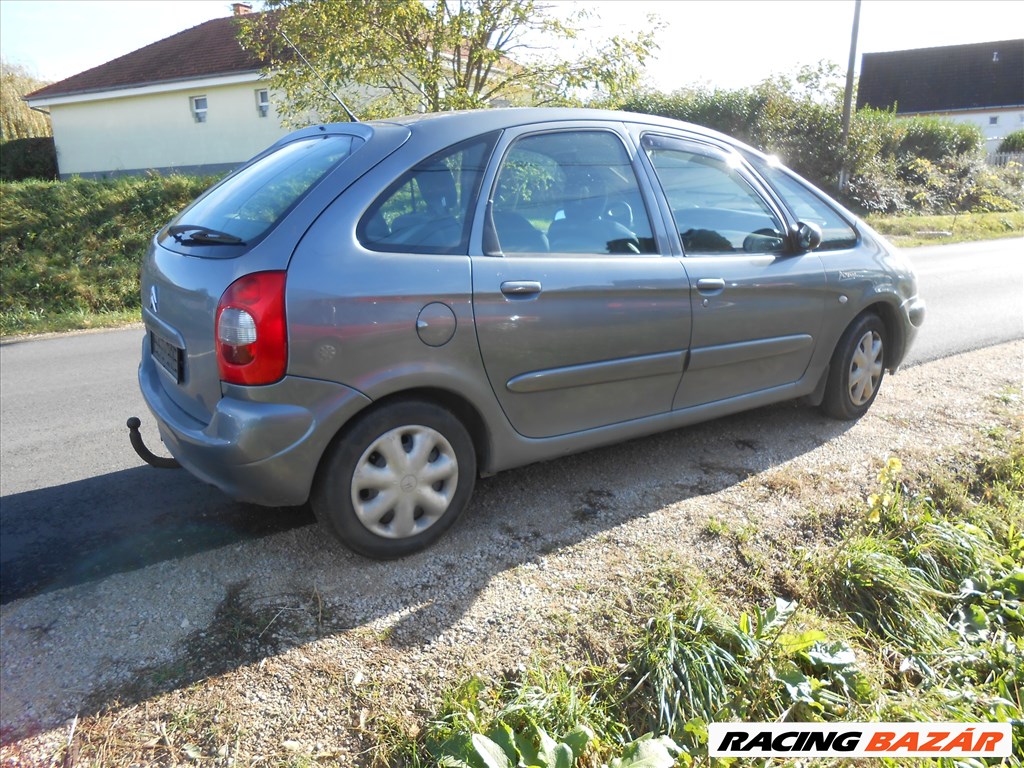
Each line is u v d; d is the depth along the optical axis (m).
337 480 2.91
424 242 3.00
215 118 26.28
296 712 2.32
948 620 2.93
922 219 21.89
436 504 3.14
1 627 2.76
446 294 2.97
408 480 3.05
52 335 9.91
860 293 4.46
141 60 29.27
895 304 4.69
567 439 3.49
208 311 2.83
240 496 2.90
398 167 3.03
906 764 2.20
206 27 30.09
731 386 4.03
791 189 4.44
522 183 3.32
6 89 34.62
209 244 3.06
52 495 4.01
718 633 2.61
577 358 3.37
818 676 2.56
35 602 2.92
